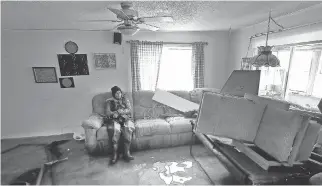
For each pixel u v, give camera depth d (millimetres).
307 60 2309
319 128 1309
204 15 2383
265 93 2924
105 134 2549
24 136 3348
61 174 2164
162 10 2096
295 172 1351
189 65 3832
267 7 2100
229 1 1855
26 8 1923
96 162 2434
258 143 1564
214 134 1758
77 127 3535
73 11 2082
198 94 3398
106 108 2797
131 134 2541
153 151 2727
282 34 2521
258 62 2078
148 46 3510
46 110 3375
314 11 2086
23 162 2445
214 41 3834
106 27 3062
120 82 3588
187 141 2895
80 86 3432
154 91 3316
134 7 1977
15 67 3129
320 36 2055
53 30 3156
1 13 2080
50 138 3273
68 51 3266
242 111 1667
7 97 3184
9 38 3027
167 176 2105
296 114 1307
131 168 2277
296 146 1276
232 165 1450
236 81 1937
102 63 3441
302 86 2393
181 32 3672
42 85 3283
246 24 3029
